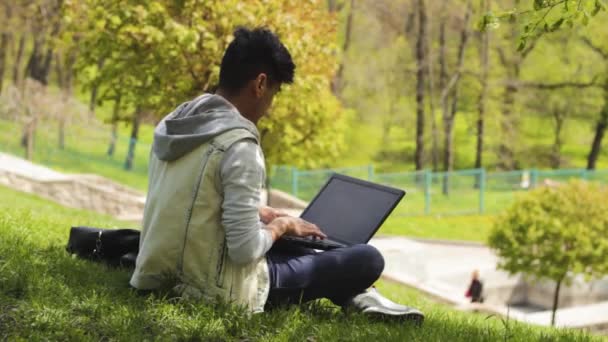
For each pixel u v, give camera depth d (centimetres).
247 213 418
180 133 429
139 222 2019
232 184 418
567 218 1836
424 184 3200
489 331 500
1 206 1022
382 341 430
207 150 423
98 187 2105
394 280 1680
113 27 1244
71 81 3956
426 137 5219
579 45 4341
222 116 426
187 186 425
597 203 1831
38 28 3844
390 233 2825
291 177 3014
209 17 1263
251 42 433
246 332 417
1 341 377
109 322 412
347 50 4488
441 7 4256
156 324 414
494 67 4453
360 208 498
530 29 591
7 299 425
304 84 1316
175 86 1298
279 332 427
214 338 409
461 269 2275
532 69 4566
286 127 1491
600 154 5841
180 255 430
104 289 463
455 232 2911
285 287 455
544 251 1844
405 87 4694
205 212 425
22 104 3031
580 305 2150
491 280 2236
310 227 459
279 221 450
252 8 1252
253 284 439
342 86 4503
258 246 421
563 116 4912
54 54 3994
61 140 3362
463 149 5759
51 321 404
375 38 4878
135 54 1285
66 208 1847
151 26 1220
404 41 4750
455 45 4838
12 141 3170
